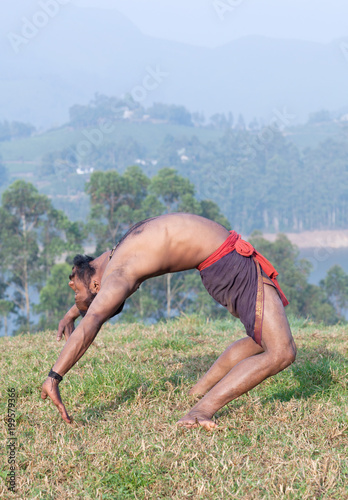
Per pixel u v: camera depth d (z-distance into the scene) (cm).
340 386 617
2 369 720
